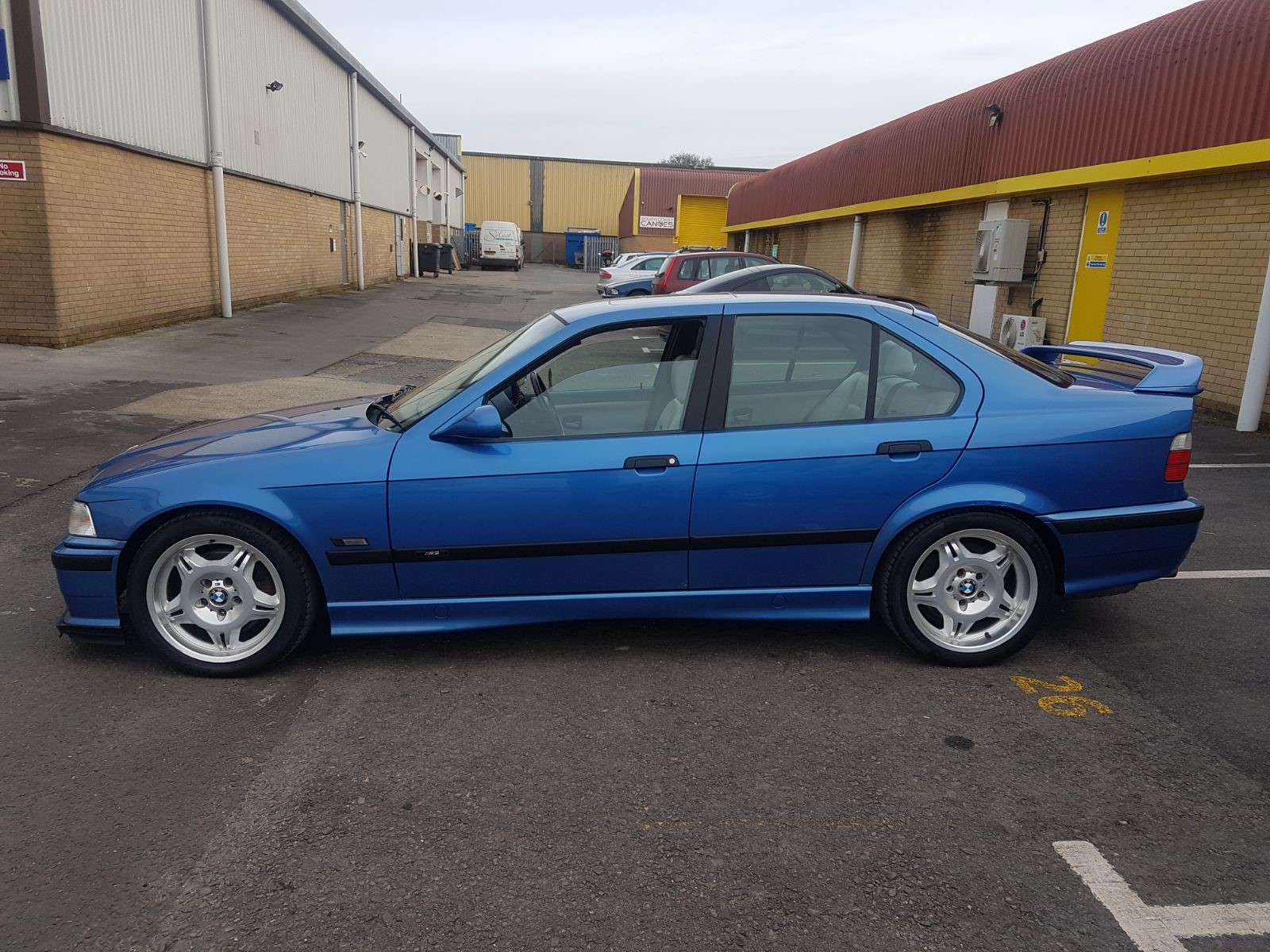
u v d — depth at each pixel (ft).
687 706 11.63
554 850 8.76
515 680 12.32
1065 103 39.45
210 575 12.12
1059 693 12.09
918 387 12.53
